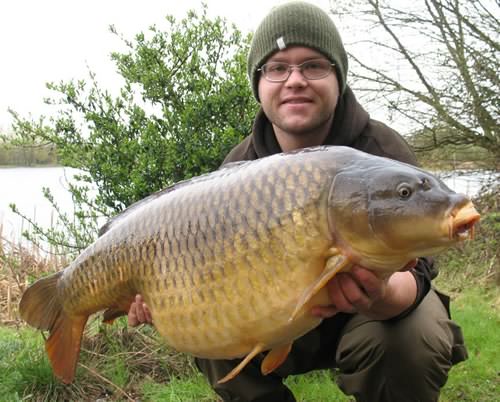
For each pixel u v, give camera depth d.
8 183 12.14
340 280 1.54
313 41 2.23
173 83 3.72
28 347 3.25
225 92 3.63
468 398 3.02
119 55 3.77
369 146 2.31
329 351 2.36
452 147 6.93
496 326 4.11
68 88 3.74
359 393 2.18
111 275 1.89
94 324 3.54
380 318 2.03
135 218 1.84
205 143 3.62
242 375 2.27
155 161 3.56
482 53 6.46
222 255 1.60
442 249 1.43
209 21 3.79
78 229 3.75
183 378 3.21
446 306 2.34
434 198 1.40
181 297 1.69
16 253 4.94
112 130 3.68
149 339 3.45
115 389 3.13
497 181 6.39
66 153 3.75
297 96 2.23
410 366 2.08
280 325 1.56
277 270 1.53
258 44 2.33
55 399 2.99
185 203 1.71
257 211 1.56
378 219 1.43
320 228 1.50
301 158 1.55
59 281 2.07
